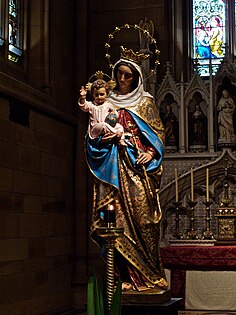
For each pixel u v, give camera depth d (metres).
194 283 9.92
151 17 14.05
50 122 11.86
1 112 9.80
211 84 12.73
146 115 5.62
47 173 11.64
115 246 5.29
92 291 4.11
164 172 12.74
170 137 12.90
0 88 9.62
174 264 9.72
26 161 10.71
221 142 12.45
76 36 13.63
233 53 14.05
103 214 5.36
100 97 5.52
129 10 14.12
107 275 4.75
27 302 10.51
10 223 10.01
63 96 12.82
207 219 11.61
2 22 10.71
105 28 14.16
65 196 12.55
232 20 14.10
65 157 12.62
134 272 5.39
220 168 12.38
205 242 10.98
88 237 13.05
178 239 11.58
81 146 13.09
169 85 12.96
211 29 14.20
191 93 12.87
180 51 13.98
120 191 5.37
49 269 11.56
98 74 5.81
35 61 12.03
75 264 12.84
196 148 12.75
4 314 9.65
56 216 12.02
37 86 11.85
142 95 5.71
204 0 14.27
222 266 9.56
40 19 12.10
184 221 12.52
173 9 14.00
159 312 5.08
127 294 5.18
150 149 5.54
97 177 5.39
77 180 12.99
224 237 10.54
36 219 11.06
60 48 12.80
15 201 10.23
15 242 10.16
